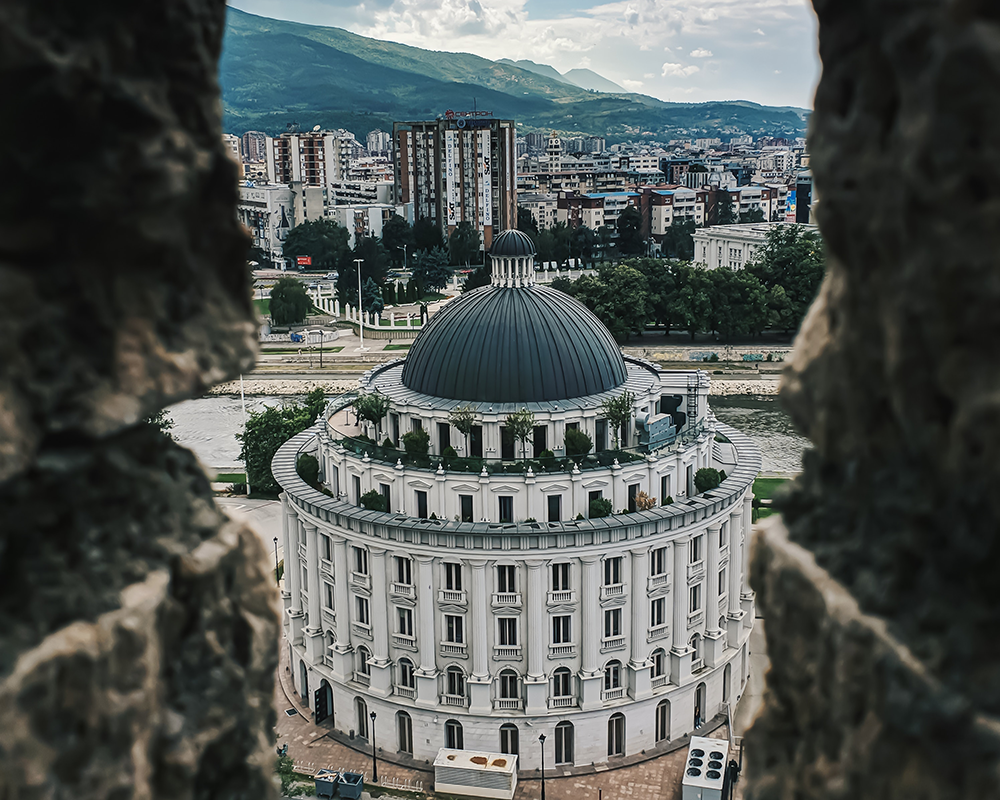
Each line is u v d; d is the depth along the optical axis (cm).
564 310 9125
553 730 8394
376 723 8769
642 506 8506
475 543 8106
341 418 10044
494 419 8481
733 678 9250
